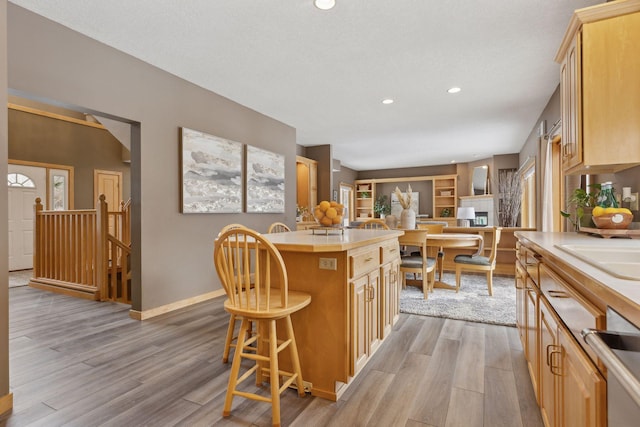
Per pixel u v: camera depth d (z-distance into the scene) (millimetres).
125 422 1636
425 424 1630
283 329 1976
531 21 2561
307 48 3000
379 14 2484
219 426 1612
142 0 2334
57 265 4465
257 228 4793
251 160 4625
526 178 7035
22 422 1631
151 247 3297
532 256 1854
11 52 2369
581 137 1911
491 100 4379
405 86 3885
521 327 2361
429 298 3943
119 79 3031
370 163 9844
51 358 2338
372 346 2238
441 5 2373
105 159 7402
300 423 1636
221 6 2398
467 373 2137
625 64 1818
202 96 3904
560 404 1216
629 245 1658
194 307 3617
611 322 814
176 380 2041
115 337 2732
